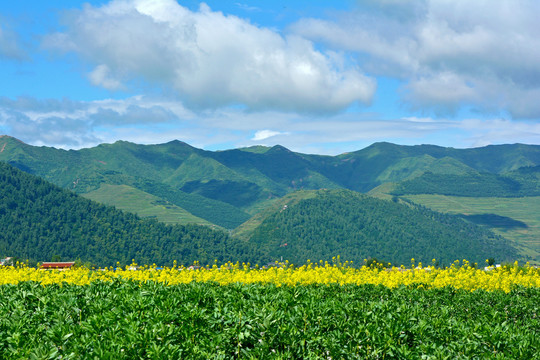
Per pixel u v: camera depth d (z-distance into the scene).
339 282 27.23
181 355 10.85
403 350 11.61
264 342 11.83
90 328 12.15
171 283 28.05
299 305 14.92
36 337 11.79
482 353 11.77
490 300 20.44
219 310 13.94
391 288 24.17
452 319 14.41
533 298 21.38
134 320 12.75
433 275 29.12
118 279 20.28
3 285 19.62
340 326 13.27
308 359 11.32
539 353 11.57
